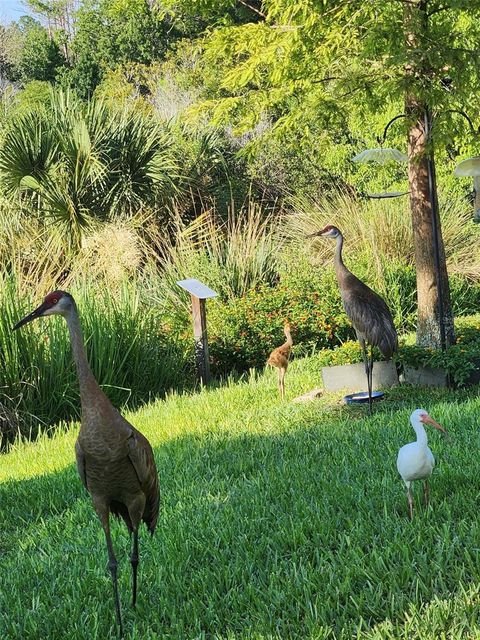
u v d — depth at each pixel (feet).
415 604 14.98
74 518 23.72
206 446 29.04
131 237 52.95
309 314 45.80
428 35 33.53
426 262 35.94
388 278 50.49
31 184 59.52
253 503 21.74
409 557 17.08
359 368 35.73
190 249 54.65
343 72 38.88
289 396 36.52
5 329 37.78
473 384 33.83
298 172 71.20
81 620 16.84
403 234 55.93
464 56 32.37
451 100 33.35
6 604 18.20
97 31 131.64
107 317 41.57
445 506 19.20
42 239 56.29
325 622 15.11
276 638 14.79
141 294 49.70
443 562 16.60
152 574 18.58
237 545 19.29
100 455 15.55
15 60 154.10
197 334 42.42
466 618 14.28
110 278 49.62
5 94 114.73
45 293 45.55
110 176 60.49
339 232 31.65
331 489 21.83
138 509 16.38
